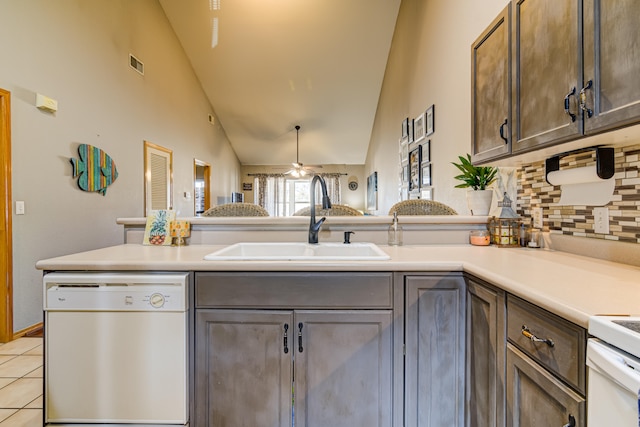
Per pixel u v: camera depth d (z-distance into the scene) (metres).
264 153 8.90
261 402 1.32
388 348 1.30
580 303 0.78
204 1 4.48
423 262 1.29
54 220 2.83
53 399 1.30
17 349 2.34
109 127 3.53
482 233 1.79
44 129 2.73
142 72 4.15
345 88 6.24
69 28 2.99
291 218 1.86
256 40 5.11
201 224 1.87
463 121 2.54
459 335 1.30
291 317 1.30
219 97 6.48
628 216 1.17
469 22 2.43
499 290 1.06
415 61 3.85
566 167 1.41
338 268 1.27
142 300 1.28
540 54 1.13
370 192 7.86
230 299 1.30
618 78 0.83
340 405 1.31
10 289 2.46
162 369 1.29
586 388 0.71
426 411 1.31
